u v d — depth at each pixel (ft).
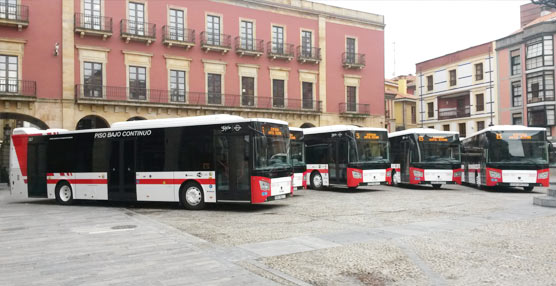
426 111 173.99
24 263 24.17
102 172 55.01
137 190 52.49
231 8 110.22
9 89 85.81
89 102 91.04
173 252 26.50
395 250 26.61
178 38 102.99
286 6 117.50
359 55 128.77
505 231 32.78
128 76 97.30
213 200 48.11
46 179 59.26
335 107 124.88
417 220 38.83
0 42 85.15
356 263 23.57
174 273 21.66
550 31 126.72
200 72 105.91
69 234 33.71
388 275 21.27
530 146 69.15
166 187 50.90
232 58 110.11
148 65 99.55
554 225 35.37
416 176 75.15
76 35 92.22
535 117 129.80
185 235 32.37
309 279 20.61
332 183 73.26
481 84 149.38
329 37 124.88
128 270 22.35
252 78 113.19
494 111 144.36
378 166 72.02
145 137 52.65
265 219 40.96
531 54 131.03
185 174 49.80
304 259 24.50
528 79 131.95
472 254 25.44
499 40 142.51
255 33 113.09
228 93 109.29
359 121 129.08
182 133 50.52
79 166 56.75
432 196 63.16
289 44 118.11
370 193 69.26
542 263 23.30
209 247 27.96
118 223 39.40
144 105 96.48
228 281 20.17
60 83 90.38
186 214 45.83
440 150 75.51
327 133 74.79
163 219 42.14
